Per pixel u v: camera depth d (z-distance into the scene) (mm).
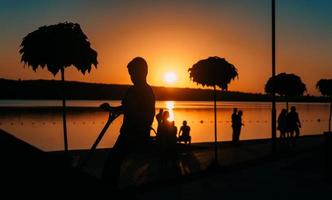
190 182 12297
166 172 15008
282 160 16906
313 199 9945
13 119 58562
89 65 12734
